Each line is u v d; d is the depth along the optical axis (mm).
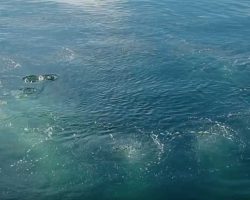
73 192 15484
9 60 26156
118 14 35406
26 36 30188
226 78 23922
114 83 23641
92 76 24406
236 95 22156
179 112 20641
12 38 29750
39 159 17219
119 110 20922
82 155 17453
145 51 27656
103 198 15195
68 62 26125
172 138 18484
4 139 18453
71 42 29203
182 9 36875
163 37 30109
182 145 17953
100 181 15977
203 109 20875
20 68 25203
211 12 36062
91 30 31547
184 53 27219
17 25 32469
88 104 21500
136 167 16625
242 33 31062
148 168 16578
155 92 22562
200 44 28734
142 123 19781
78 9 36844
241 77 24016
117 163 16906
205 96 22078
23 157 17359
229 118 19953
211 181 15875
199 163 16828
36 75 24266
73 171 16500
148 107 21172
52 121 19844
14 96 22031
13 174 16438
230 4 38562
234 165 16688
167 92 22531
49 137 18656
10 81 23594
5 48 27953
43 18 34219
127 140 18422
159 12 35969
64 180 16047
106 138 18609
